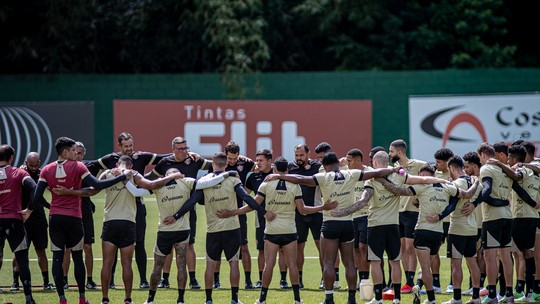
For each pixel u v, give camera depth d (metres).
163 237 39.50
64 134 98.38
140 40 119.94
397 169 39.19
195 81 104.31
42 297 43.12
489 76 104.94
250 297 43.25
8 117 97.62
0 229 40.09
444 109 101.50
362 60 120.06
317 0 117.06
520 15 128.12
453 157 40.81
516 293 43.88
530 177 41.91
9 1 114.31
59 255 39.50
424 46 119.69
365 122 100.94
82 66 117.75
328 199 39.25
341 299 42.28
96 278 50.34
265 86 104.94
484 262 44.72
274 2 119.94
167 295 43.66
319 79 104.62
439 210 38.94
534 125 100.75
